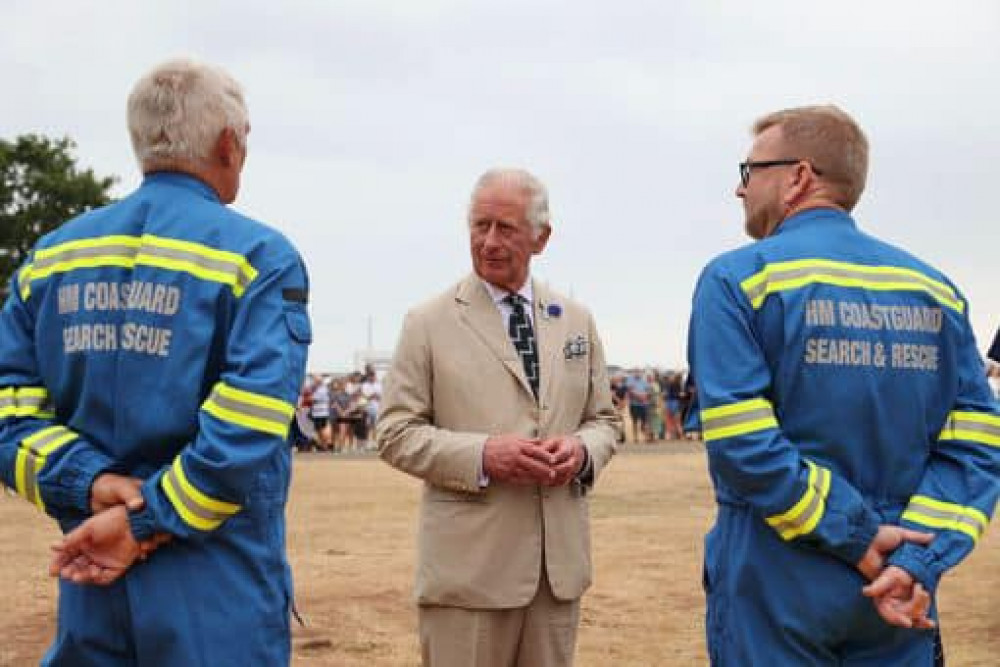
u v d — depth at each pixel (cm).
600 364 487
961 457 342
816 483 318
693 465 2464
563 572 448
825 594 325
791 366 329
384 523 1449
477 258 459
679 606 912
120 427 312
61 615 322
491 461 432
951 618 857
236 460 295
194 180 329
